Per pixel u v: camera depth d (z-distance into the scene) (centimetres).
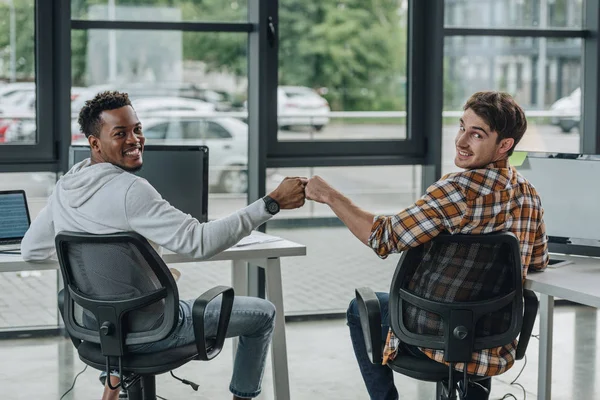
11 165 496
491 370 285
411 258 282
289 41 534
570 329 536
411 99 557
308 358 477
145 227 295
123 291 289
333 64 543
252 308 325
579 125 581
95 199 294
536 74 571
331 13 539
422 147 562
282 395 369
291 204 313
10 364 463
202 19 521
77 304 304
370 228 288
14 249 361
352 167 551
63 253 292
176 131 526
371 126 554
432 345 281
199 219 398
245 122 535
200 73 526
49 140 505
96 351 302
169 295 287
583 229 356
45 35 497
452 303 277
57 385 430
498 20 561
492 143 280
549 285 304
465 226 276
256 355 334
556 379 444
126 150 307
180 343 300
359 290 304
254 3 520
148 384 307
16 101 500
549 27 570
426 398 418
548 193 364
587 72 575
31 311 516
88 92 509
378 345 293
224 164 535
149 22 512
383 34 550
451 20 554
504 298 279
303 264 556
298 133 542
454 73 559
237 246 357
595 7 566
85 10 503
